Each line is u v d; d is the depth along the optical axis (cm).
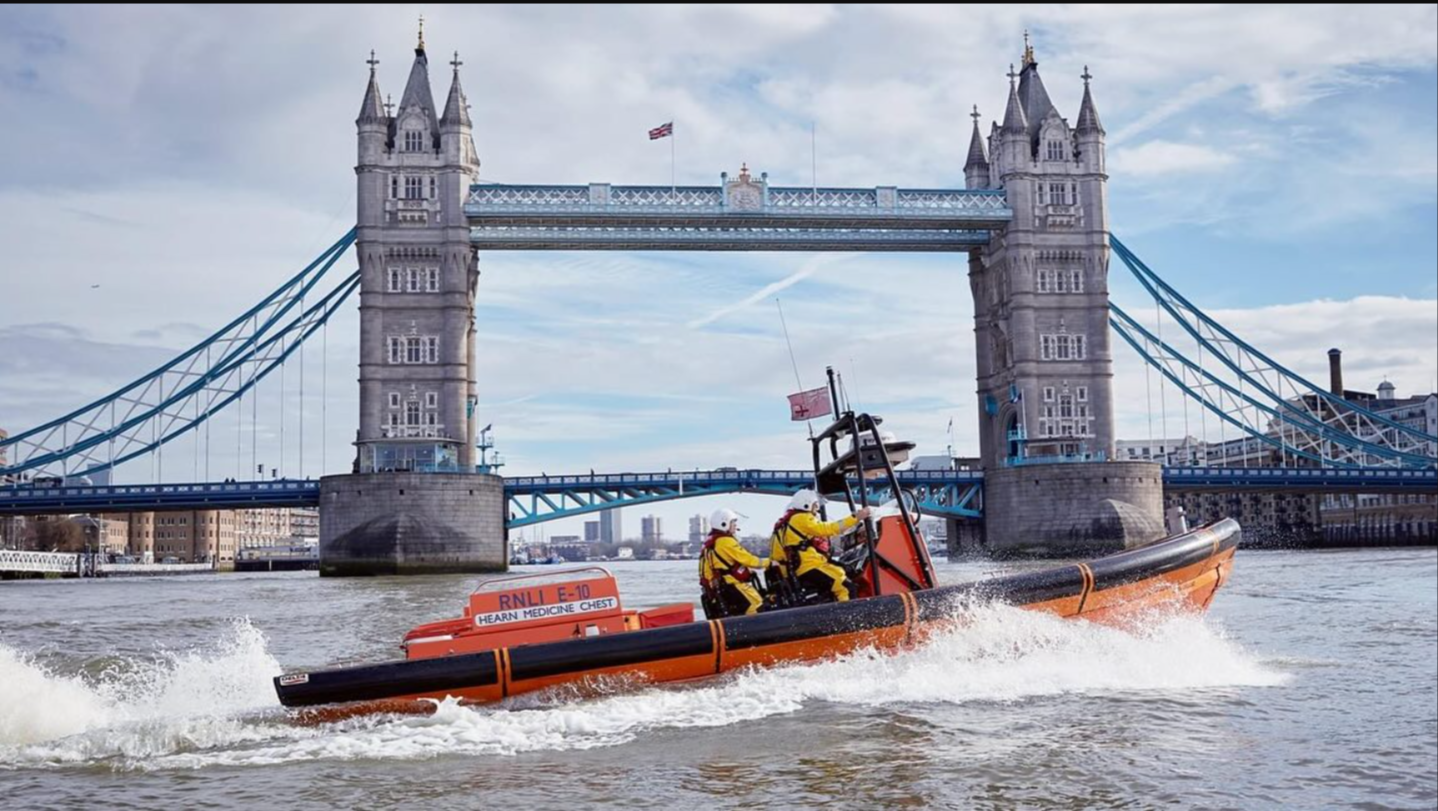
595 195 9381
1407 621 2306
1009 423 10600
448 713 1055
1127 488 9456
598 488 9469
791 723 1015
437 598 4284
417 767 880
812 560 1266
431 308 9138
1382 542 14050
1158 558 1426
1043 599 1325
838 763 870
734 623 1180
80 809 771
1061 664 1298
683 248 9775
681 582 5397
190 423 9712
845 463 1400
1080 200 10094
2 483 9550
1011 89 10150
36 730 1036
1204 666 1366
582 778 835
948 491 10244
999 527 9800
